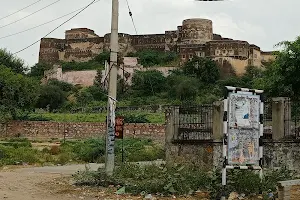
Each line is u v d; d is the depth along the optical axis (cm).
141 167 1480
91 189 1263
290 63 2127
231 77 8038
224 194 1098
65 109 7175
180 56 8806
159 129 4372
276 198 1059
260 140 1153
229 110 1121
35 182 1420
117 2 1495
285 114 1455
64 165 2308
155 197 1132
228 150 1115
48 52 10475
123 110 6341
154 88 7894
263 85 2269
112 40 1487
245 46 8569
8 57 6912
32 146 3462
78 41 10338
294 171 1301
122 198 1124
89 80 8675
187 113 1747
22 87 4800
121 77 8312
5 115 4697
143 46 9950
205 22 9412
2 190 1241
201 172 1303
